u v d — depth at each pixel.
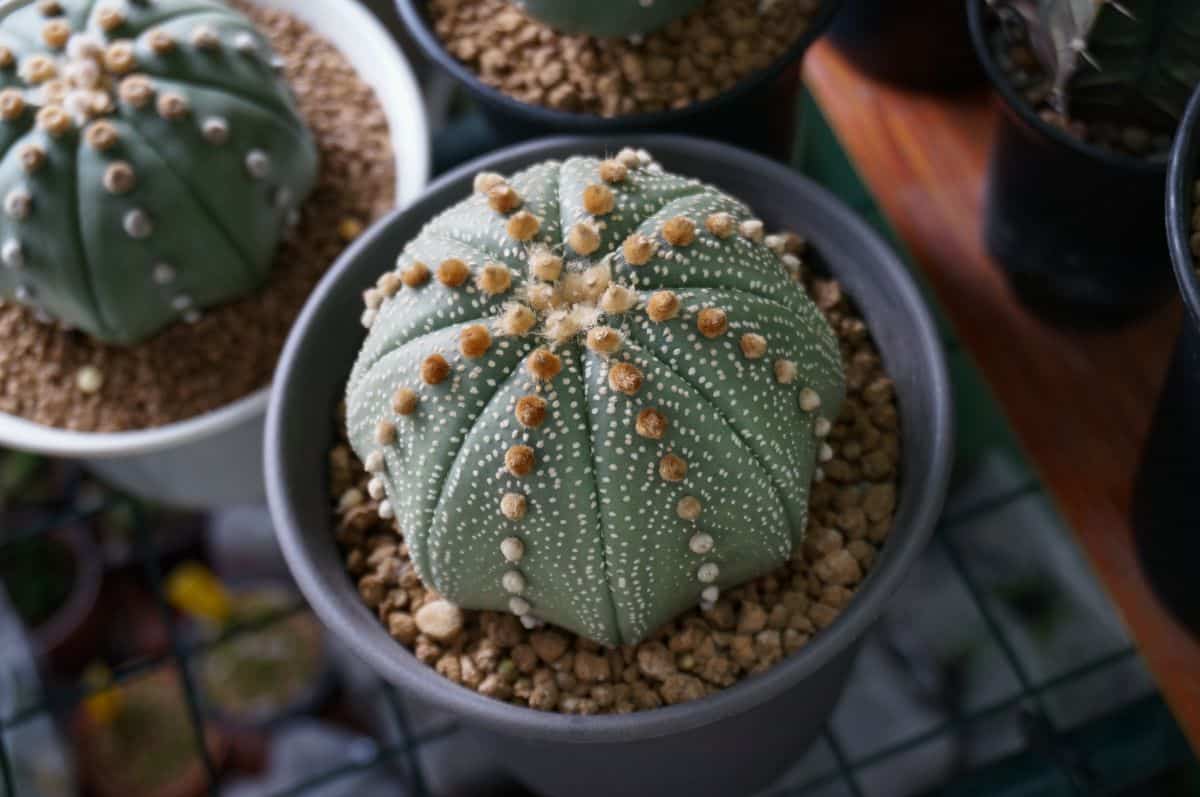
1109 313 0.41
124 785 0.52
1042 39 0.37
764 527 0.34
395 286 0.35
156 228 0.40
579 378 0.32
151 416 0.43
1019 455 0.45
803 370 0.34
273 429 0.36
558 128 0.41
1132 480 0.39
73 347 0.43
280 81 0.43
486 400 0.32
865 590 0.34
